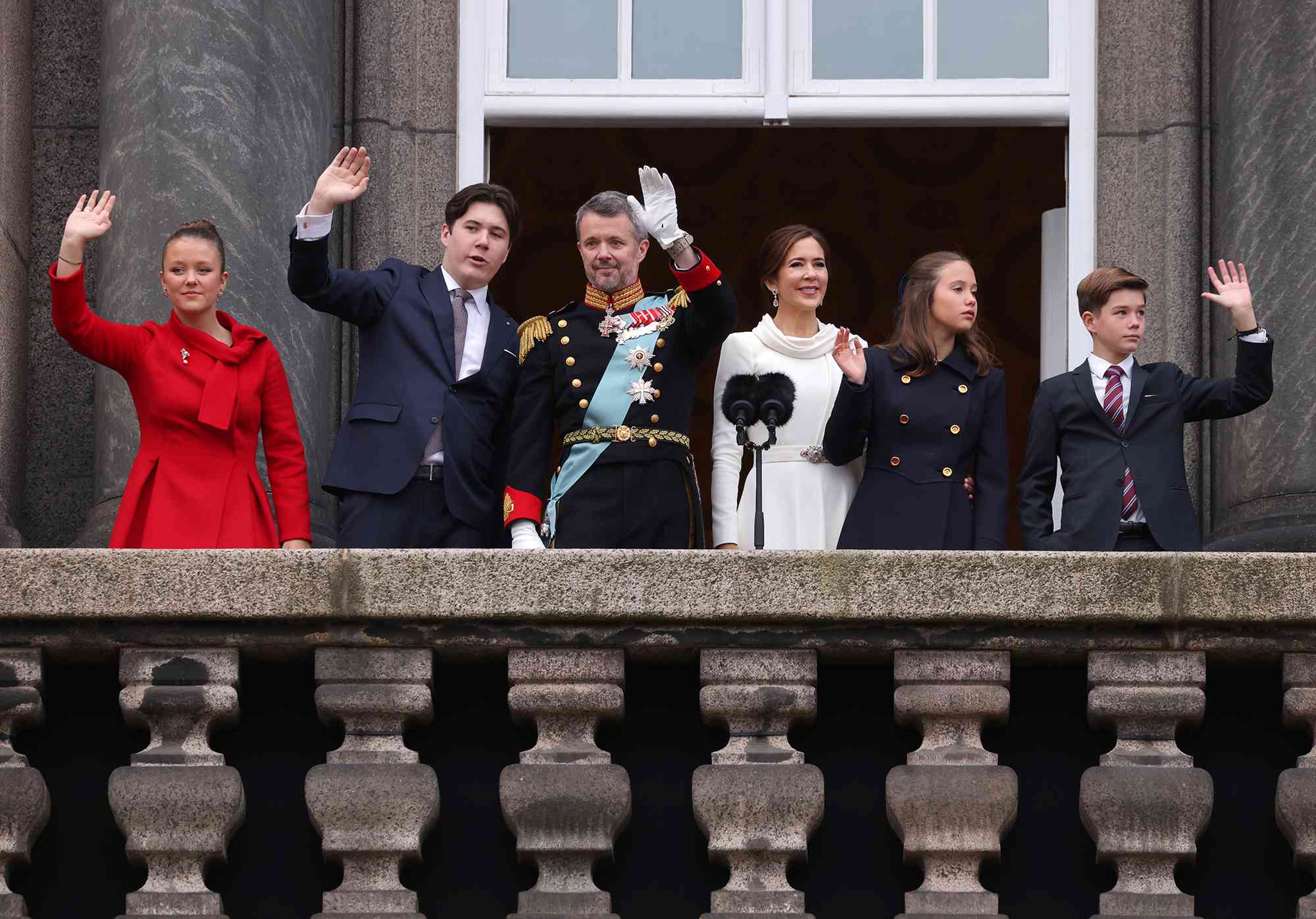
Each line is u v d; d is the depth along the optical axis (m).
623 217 25.94
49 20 34.16
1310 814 21.61
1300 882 21.95
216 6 31.72
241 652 22.28
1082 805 21.84
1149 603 21.81
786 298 27.48
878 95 34.88
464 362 26.30
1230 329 32.81
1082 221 34.38
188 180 31.05
